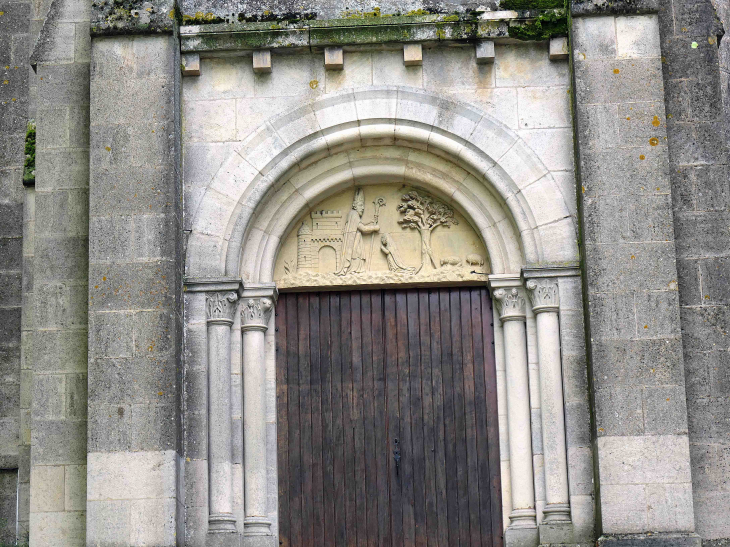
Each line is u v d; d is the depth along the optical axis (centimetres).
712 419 1778
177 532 1709
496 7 1889
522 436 1831
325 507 1858
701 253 1827
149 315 1767
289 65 1909
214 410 1808
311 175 1912
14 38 2242
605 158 1806
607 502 1702
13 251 2148
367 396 1892
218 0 1906
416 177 1919
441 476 1861
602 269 1772
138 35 1858
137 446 1727
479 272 1911
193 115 1895
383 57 1906
